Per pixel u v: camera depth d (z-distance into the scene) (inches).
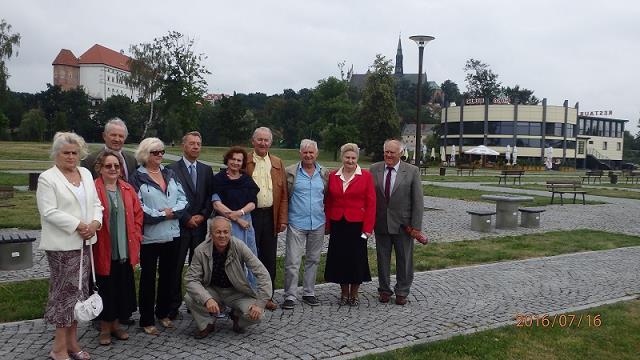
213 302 203.6
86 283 185.9
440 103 5979.3
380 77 2701.8
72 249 178.9
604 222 624.4
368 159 2834.6
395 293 266.7
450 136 3329.2
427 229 534.0
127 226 197.0
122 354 191.9
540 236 494.6
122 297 199.8
